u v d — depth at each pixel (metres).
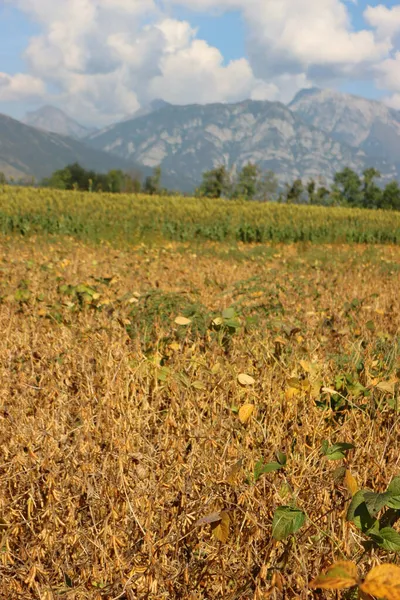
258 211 26.86
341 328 4.95
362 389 3.03
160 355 3.57
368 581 1.24
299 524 1.72
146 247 15.05
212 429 2.61
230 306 5.76
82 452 2.44
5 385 3.27
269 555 1.90
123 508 2.16
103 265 9.64
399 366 3.59
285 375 3.23
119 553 2.04
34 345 4.02
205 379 3.31
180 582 1.95
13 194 28.27
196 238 21.41
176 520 2.07
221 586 1.89
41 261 9.59
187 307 5.11
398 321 5.39
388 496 1.62
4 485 2.30
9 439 2.62
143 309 5.20
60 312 5.27
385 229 24.09
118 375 3.16
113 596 1.91
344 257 14.24
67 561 2.02
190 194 55.75
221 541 1.87
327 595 1.75
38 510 2.22
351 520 1.65
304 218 25.05
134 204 27.11
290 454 2.36
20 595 1.96
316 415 2.77
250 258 13.56
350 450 2.46
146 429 2.69
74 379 3.44
